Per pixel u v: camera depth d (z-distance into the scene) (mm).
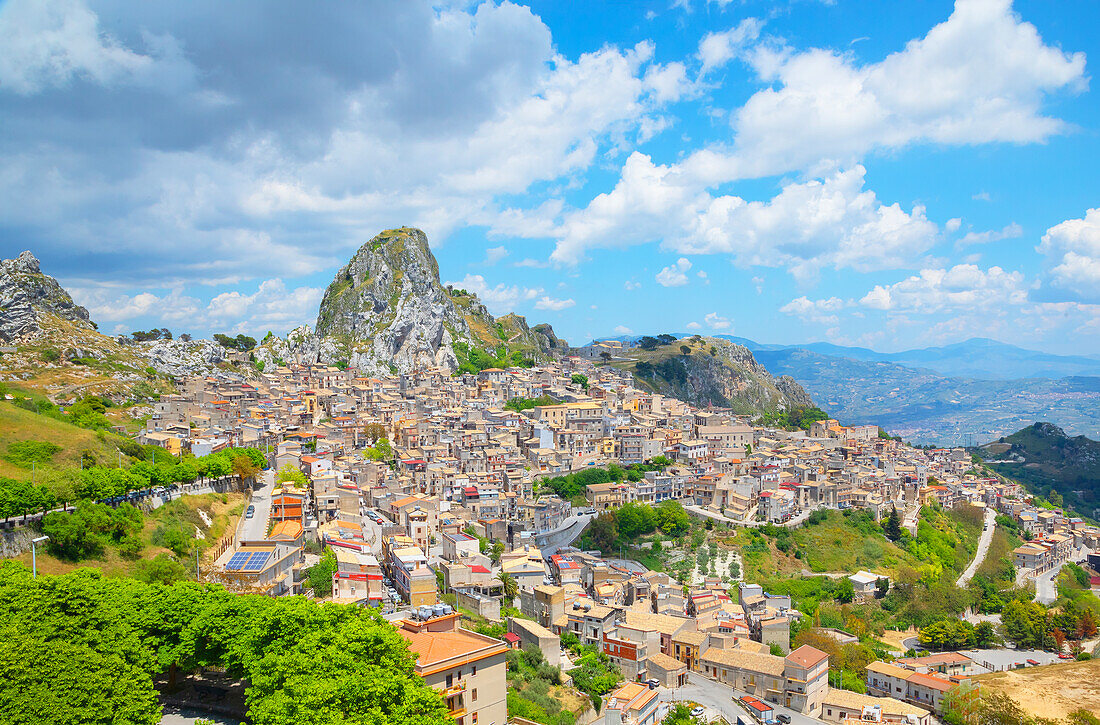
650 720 156500
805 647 192750
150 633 111688
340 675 94750
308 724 85062
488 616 181125
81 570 125812
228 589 145375
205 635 109688
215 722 104875
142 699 94000
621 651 187125
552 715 139375
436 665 109500
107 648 100438
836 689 190500
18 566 125312
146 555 162500
